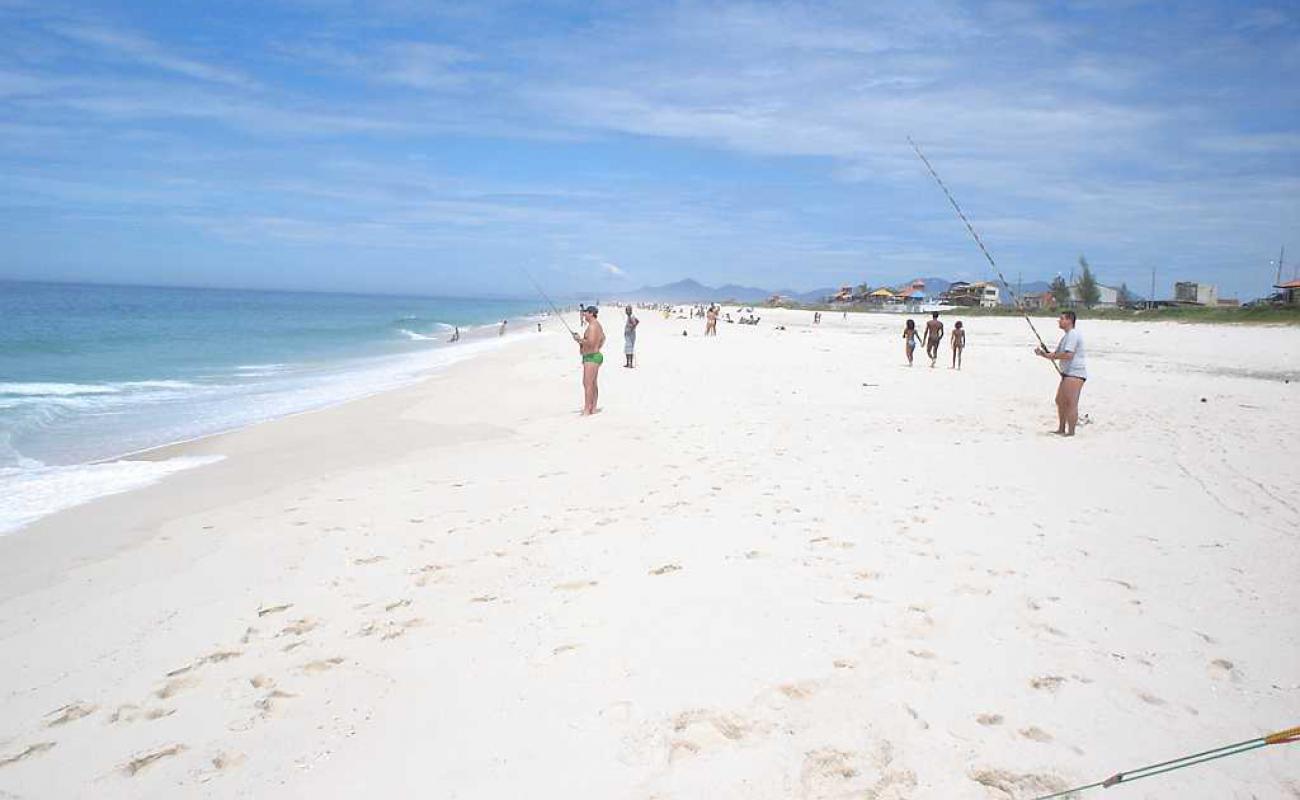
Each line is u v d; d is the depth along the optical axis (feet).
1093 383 52.47
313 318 206.69
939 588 14.49
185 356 85.76
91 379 61.46
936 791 8.75
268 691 11.57
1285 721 10.08
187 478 27.55
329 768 9.57
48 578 17.26
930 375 59.21
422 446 32.76
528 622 13.50
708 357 78.38
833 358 78.13
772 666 11.59
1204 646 12.19
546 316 296.30
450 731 10.23
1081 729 9.93
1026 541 17.24
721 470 25.21
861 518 19.15
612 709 10.55
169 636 13.78
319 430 37.35
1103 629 12.77
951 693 10.78
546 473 25.82
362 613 14.29
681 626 13.05
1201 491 21.76
